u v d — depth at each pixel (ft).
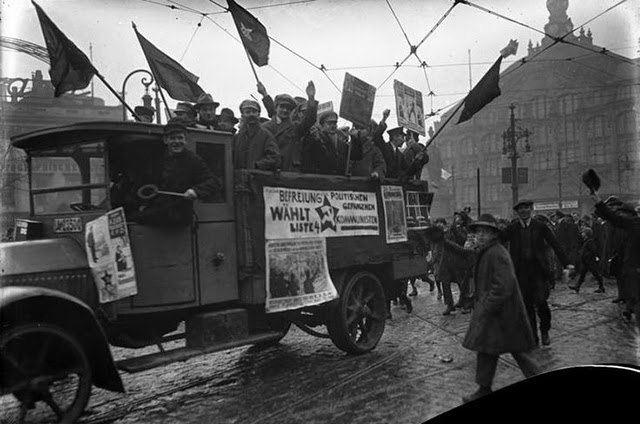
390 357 17.98
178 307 14.17
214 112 19.79
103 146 13.43
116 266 12.81
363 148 22.11
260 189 16.34
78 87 16.61
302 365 17.89
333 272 19.27
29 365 10.85
